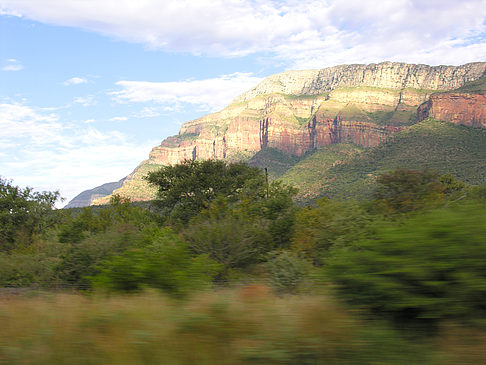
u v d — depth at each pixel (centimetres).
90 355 362
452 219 417
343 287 443
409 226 443
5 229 3472
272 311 432
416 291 399
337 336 367
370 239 478
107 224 3331
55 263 1310
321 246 1541
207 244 1602
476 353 332
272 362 343
